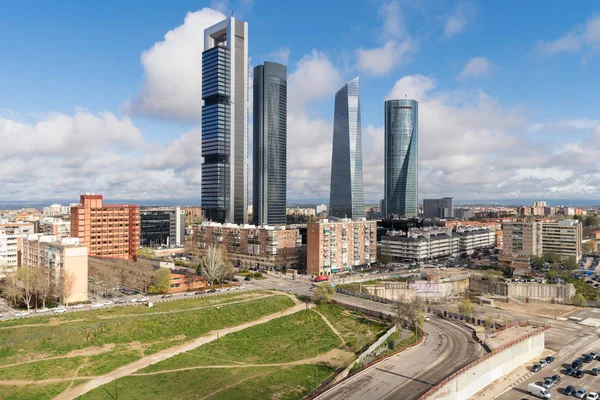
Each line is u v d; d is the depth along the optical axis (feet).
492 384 486.38
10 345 506.07
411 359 493.77
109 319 604.90
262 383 452.76
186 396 420.77
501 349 509.76
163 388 436.35
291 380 462.19
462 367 469.16
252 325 643.86
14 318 611.47
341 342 585.22
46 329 556.92
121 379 451.94
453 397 428.97
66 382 439.63
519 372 520.83
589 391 468.34
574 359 562.66
